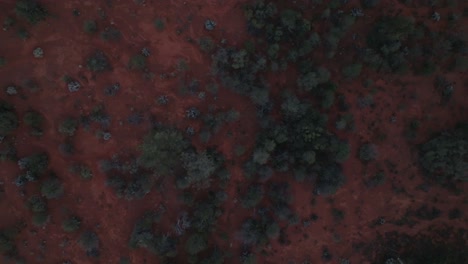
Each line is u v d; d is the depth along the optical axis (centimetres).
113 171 4653
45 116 4584
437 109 4809
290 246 4806
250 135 4725
